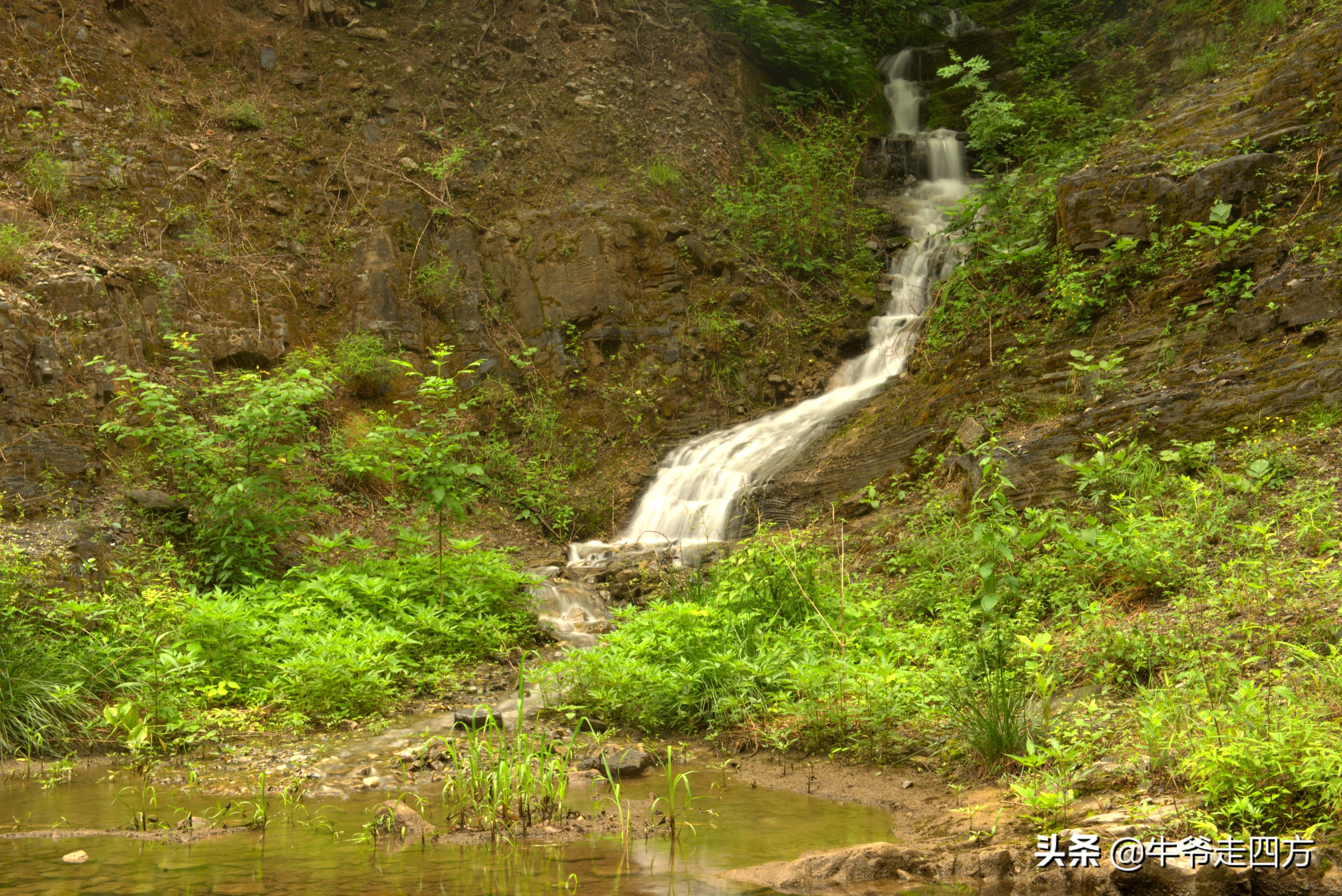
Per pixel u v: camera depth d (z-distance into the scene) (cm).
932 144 1995
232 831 500
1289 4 1522
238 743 706
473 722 678
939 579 905
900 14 2311
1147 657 638
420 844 475
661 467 1420
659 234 1584
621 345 1514
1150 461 914
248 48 1605
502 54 1767
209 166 1442
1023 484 995
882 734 651
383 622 900
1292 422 904
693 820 521
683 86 1839
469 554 1041
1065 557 826
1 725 670
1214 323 1060
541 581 1035
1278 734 407
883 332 1603
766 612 866
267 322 1338
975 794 539
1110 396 1048
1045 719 569
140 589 898
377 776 616
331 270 1449
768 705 730
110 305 1174
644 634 798
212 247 1358
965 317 1348
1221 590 683
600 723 735
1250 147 1195
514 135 1681
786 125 1948
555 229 1557
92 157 1336
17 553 813
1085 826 431
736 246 1655
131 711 669
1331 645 548
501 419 1448
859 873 421
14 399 1017
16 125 1317
